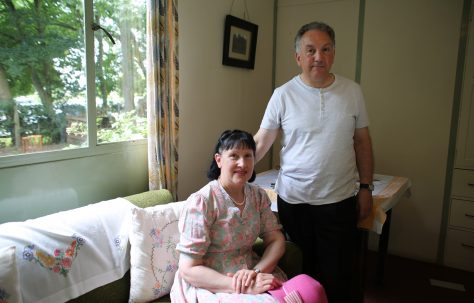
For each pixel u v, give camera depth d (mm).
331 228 1419
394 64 2564
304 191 1426
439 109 2453
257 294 1121
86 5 1492
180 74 2072
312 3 2811
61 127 1456
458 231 2480
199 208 1202
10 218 1275
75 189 1516
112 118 1692
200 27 2178
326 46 1337
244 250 1299
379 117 2668
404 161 2615
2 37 1226
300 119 1400
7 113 1261
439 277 2389
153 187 1764
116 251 1302
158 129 1724
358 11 2643
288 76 3010
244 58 2627
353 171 1439
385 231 2225
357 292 1638
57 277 1111
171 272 1337
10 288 955
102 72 1616
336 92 1391
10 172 1262
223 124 2521
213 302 1104
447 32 2369
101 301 1210
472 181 2389
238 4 2521
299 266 1443
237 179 1233
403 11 2492
